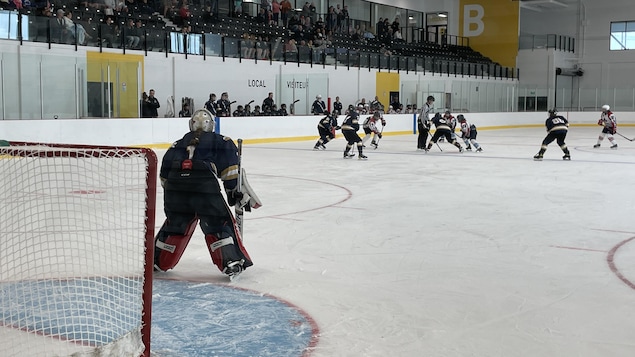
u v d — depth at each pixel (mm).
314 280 4422
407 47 28641
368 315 3684
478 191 9055
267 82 21156
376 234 6000
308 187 9469
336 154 15461
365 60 24297
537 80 31875
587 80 33188
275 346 3172
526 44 32156
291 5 25969
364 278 4488
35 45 15469
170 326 3439
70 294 3633
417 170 11891
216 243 4316
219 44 19750
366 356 3066
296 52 21953
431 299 4004
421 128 16234
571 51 33000
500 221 6691
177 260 4461
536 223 6590
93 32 16797
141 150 2873
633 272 4676
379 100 24984
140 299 3225
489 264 4898
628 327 3516
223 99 18078
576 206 7707
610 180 10375
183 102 18172
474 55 31953
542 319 3641
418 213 7176
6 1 15531
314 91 20688
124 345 2816
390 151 16516
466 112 26047
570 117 30328
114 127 14977
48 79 14133
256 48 20750
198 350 3104
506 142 19922
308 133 20188
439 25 32438
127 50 17547
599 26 32688
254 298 3982
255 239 5758
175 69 18688
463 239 5797
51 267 3861
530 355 3109
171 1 20250
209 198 4277
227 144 4289
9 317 3279
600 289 4242
